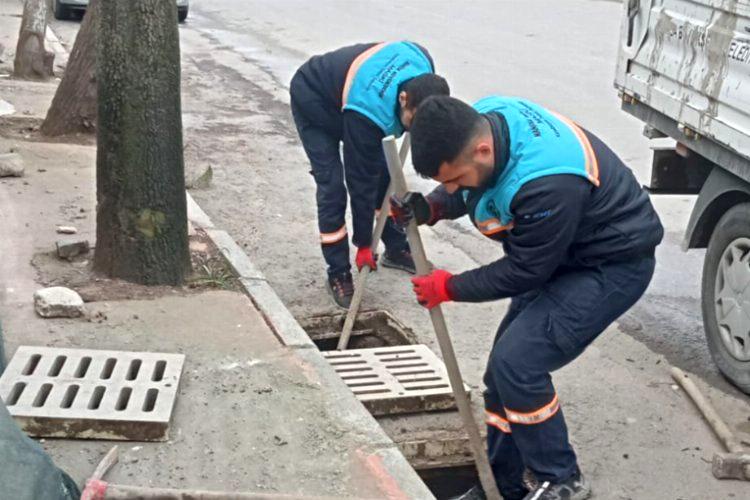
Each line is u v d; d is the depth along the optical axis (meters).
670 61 4.70
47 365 3.70
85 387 3.56
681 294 5.58
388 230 5.63
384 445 3.44
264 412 3.60
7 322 4.14
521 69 11.52
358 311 5.12
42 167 6.62
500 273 3.16
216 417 3.54
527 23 15.75
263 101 10.05
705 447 3.95
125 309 4.37
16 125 7.88
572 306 3.26
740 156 4.19
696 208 4.63
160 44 4.43
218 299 4.57
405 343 4.82
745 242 4.29
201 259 5.04
